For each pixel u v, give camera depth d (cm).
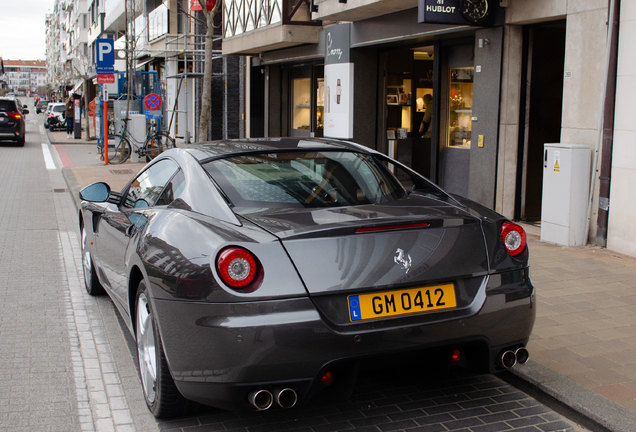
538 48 873
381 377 392
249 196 328
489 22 857
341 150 394
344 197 342
